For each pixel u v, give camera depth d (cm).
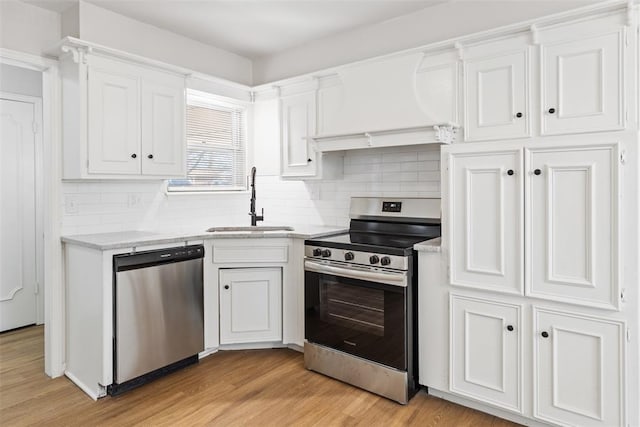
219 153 378
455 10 275
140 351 255
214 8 286
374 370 246
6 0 253
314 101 324
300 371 279
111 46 287
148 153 289
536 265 198
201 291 290
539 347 200
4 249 358
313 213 363
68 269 271
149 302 259
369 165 327
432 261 234
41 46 267
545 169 194
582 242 186
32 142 372
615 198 177
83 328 257
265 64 384
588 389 187
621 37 193
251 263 302
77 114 256
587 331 186
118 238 264
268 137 379
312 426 213
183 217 347
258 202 397
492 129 234
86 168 256
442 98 253
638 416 177
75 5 269
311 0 276
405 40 298
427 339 238
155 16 297
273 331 308
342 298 262
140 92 284
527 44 221
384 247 240
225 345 314
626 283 176
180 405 235
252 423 216
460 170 221
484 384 217
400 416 222
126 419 220
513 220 204
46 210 272
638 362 175
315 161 325
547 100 214
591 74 201
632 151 173
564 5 237
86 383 255
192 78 334
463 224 220
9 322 362
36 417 222
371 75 283
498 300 211
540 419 201
